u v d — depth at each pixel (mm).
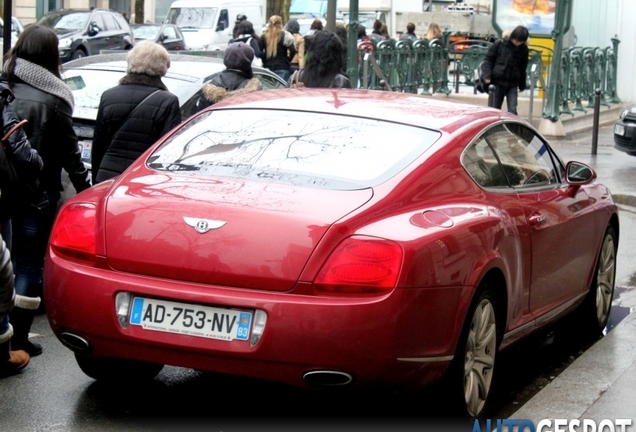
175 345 7352
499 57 27734
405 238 7340
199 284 7367
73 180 10070
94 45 48156
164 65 11586
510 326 8789
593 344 11070
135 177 8211
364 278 7156
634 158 27672
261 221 7336
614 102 40438
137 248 7520
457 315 7680
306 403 8836
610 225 11562
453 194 8266
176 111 11484
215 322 7289
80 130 13727
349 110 9023
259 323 7191
